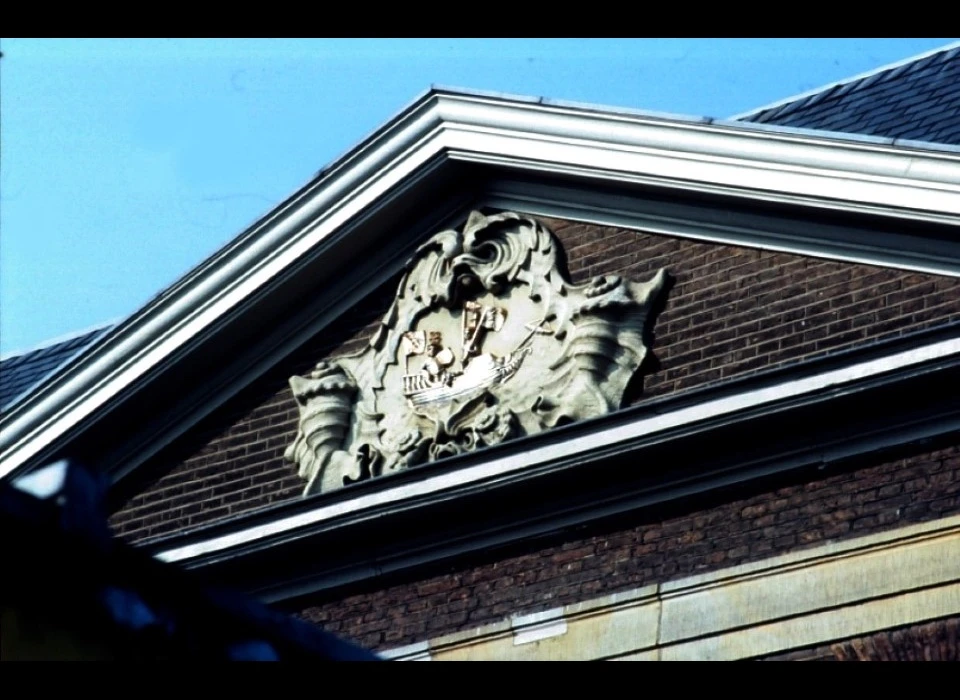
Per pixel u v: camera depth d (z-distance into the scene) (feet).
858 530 72.08
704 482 75.31
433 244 81.71
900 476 72.28
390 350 81.76
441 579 79.92
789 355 74.95
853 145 74.02
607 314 77.56
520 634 76.64
